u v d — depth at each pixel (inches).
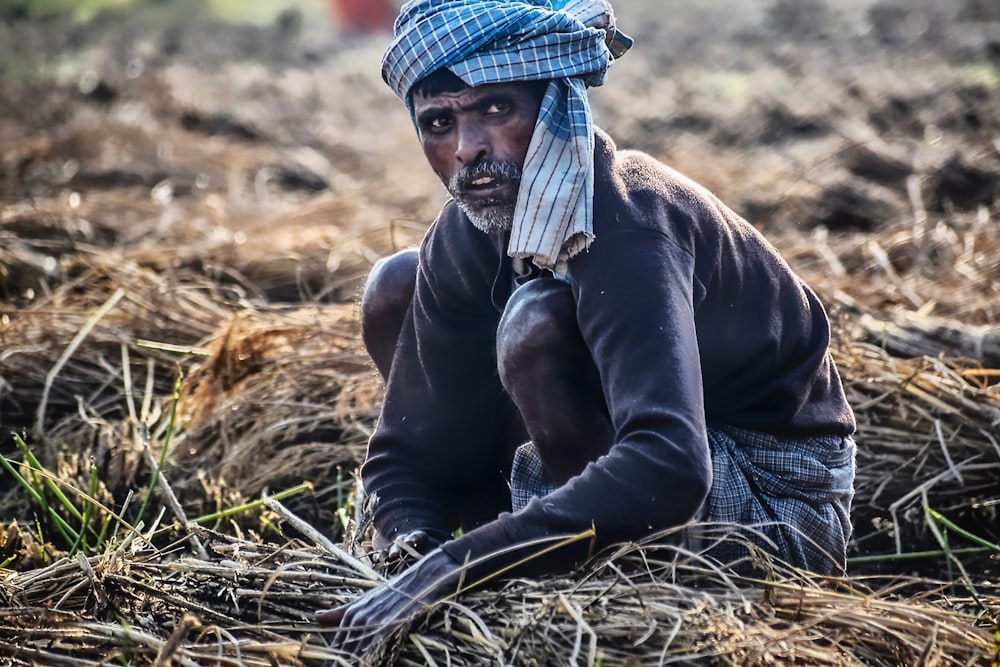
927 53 1983.3
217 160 1286.9
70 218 948.6
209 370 649.0
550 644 371.2
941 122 1454.2
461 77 398.0
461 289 444.5
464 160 403.9
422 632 384.5
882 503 569.3
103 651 393.4
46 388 649.6
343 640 391.9
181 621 398.3
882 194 1093.1
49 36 2481.5
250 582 431.2
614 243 392.5
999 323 687.1
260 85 1968.5
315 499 587.5
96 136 1359.5
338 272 849.5
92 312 727.1
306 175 1289.4
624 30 2529.5
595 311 390.9
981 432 574.6
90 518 521.0
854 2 2556.6
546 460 426.0
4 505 585.6
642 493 374.9
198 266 858.8
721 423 440.1
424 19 404.5
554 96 402.6
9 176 1207.6
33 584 435.8
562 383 409.7
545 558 383.6
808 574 405.7
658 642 373.7
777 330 430.9
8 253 829.8
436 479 465.4
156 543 534.0
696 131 1549.0
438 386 457.7
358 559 440.5
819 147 1325.0
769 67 1977.1
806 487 439.5
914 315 682.2
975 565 538.9
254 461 610.5
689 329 387.9
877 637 386.3
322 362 659.4
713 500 425.7
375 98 1943.9
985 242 848.9
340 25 2871.6
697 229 409.1
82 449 622.2
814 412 443.8
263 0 3243.1
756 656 360.8
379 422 470.0
